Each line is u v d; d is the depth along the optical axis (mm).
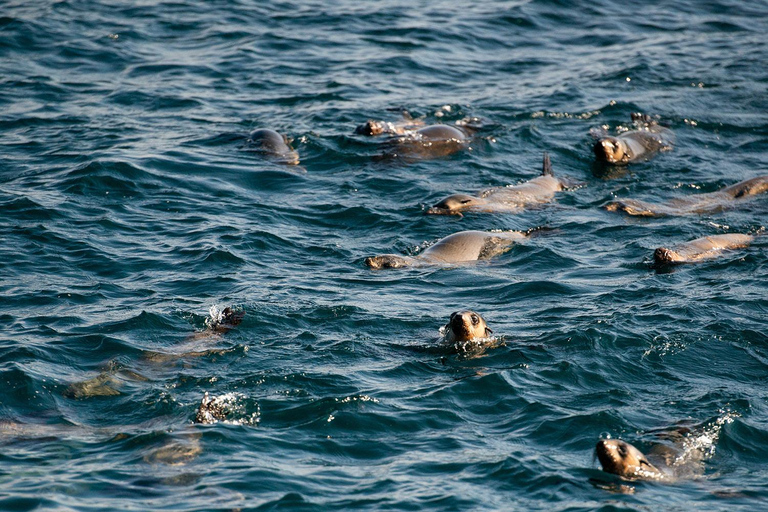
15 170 70938
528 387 41562
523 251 60219
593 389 41719
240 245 59344
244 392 40281
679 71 100812
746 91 94688
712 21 120188
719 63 103438
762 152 80812
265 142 78250
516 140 82188
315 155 77562
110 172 69938
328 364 43438
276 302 50531
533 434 37656
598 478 34000
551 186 72312
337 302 51125
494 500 32531
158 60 100188
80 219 62406
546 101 91688
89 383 40906
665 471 34781
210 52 103250
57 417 38219
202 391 40344
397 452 36031
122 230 61188
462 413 39344
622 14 122875
